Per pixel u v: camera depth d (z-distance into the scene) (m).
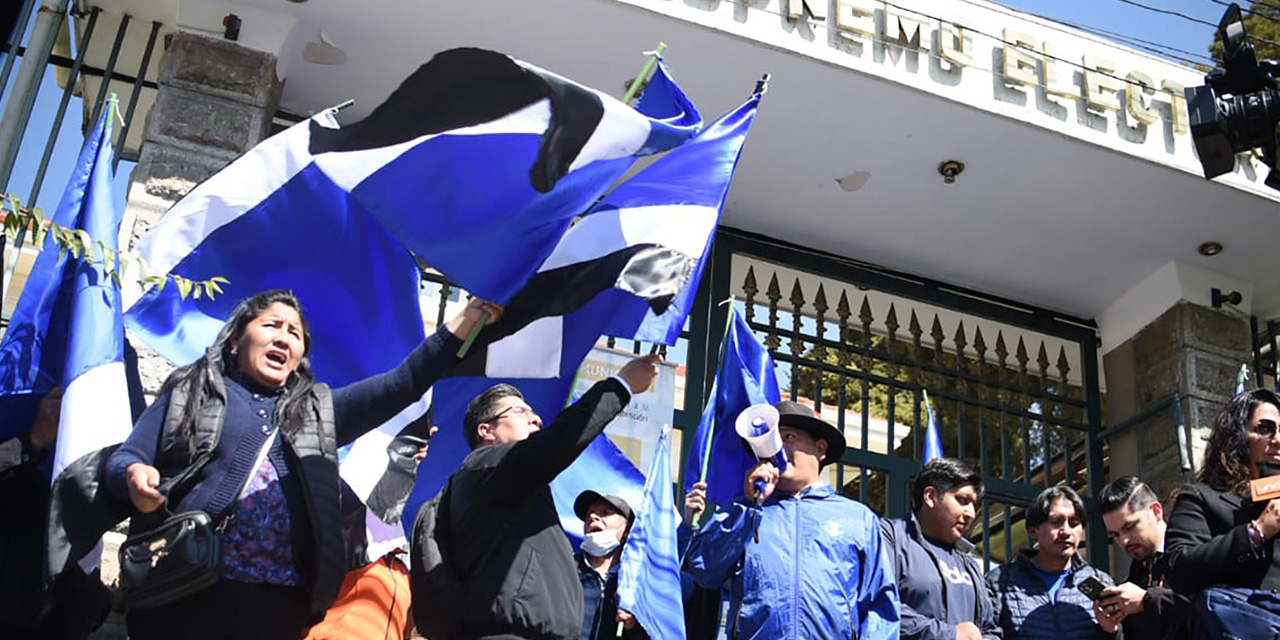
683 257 4.62
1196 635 4.52
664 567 4.89
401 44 7.41
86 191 4.63
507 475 3.86
